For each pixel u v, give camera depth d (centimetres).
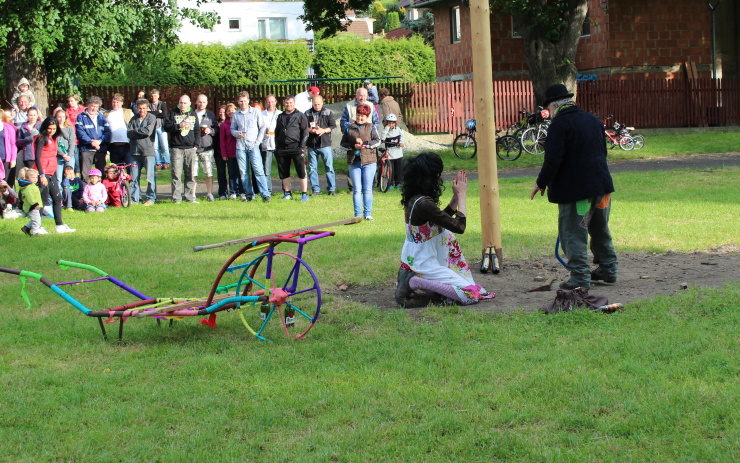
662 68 3088
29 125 1383
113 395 521
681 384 485
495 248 859
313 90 1628
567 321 641
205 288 820
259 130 1555
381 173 1681
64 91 2439
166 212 1431
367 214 1262
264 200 1564
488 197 855
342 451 425
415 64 4916
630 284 775
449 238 731
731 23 3183
